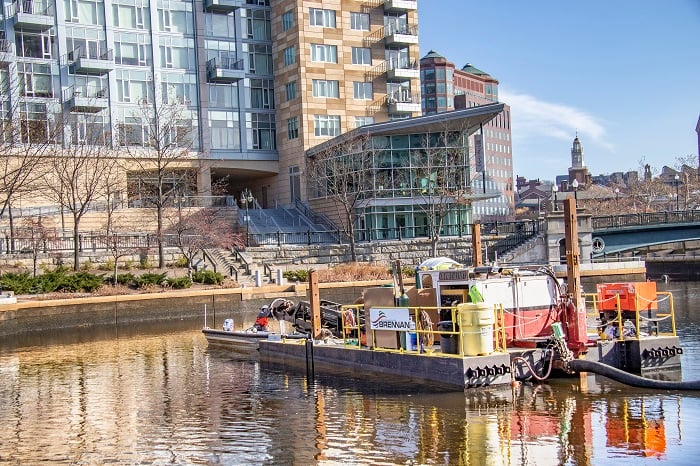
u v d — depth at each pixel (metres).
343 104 75.25
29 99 63.16
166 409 20.42
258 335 30.81
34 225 54.59
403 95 78.06
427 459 15.09
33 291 44.56
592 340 22.95
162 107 63.94
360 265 57.22
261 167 76.50
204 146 72.81
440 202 61.03
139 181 61.59
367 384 22.30
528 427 16.92
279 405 20.31
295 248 60.34
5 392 23.50
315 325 27.09
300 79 73.44
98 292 45.53
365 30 76.94
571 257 22.30
